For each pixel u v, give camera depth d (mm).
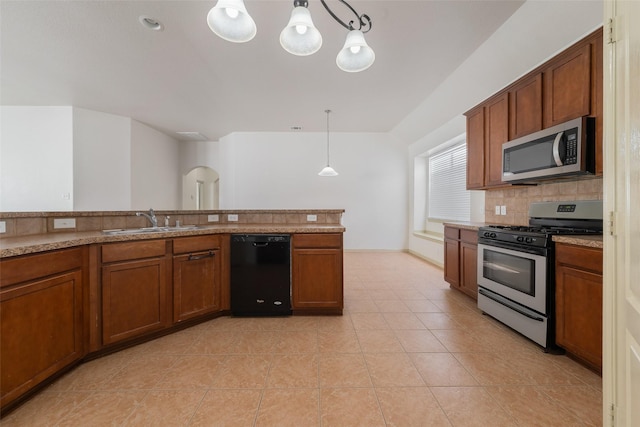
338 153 5785
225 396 1449
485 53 2586
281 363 1755
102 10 2098
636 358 759
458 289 3033
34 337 1405
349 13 2098
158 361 1778
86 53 2688
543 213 2389
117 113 4469
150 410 1349
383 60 2785
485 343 2000
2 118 4156
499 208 3135
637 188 748
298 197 5770
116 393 1471
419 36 2393
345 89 3504
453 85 3250
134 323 1925
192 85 3396
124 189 4641
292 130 5539
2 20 2201
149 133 5180
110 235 1832
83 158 4266
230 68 2965
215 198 8367
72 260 1625
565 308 1726
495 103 2674
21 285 1346
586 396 1437
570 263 1688
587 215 2027
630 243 798
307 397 1441
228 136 5777
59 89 3547
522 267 2021
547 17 1999
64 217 2150
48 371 1476
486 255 2426
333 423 1269
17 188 4184
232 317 2490
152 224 2611
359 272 4125
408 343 2006
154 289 2025
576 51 1874
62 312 1562
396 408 1362
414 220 5582
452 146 4590
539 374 1626
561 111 1990
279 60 2799
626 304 826
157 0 1994
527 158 2213
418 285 3461
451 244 3152
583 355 1611
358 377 1609
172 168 5922
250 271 2447
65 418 1296
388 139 5781
